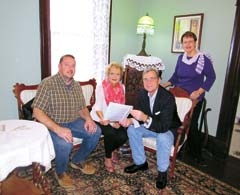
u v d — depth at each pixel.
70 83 2.15
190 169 2.47
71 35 3.08
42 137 1.52
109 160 2.33
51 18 2.87
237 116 3.37
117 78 2.41
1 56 2.57
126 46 3.76
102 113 2.39
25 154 1.38
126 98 3.11
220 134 2.88
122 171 2.35
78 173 2.27
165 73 3.54
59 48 3.01
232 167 2.60
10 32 2.57
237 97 2.75
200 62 2.52
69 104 2.13
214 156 2.88
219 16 2.80
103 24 3.33
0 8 2.47
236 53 2.64
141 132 2.24
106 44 3.42
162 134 2.08
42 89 1.99
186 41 2.56
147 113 2.21
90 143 2.21
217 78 2.88
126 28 3.68
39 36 2.77
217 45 2.85
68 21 3.02
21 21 2.62
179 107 2.39
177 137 2.12
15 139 1.46
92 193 1.98
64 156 1.97
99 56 3.38
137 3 3.73
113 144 2.27
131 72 3.14
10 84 2.68
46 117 1.94
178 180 2.23
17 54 2.67
